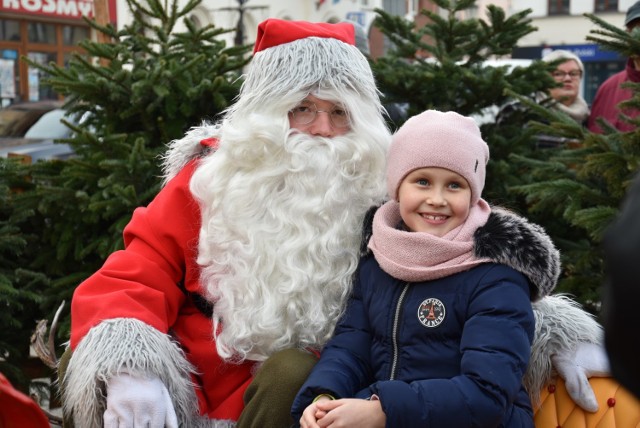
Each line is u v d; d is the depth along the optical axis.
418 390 1.76
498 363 1.77
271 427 1.93
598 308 3.04
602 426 1.94
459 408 1.73
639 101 2.88
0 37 16.16
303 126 2.23
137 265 2.13
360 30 4.45
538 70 3.70
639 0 4.24
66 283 3.39
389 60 3.76
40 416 1.65
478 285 1.87
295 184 2.17
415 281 1.93
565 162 3.17
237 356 2.12
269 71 2.21
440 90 3.64
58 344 3.38
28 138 7.03
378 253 1.98
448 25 3.77
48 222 3.55
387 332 1.93
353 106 2.20
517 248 1.87
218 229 2.15
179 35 3.83
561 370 1.99
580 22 22.52
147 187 3.41
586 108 4.83
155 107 3.52
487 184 3.47
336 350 1.99
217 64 3.58
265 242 2.13
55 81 3.52
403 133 2.01
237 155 2.17
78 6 17.16
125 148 3.43
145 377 1.92
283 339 2.10
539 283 1.89
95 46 3.64
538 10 22.91
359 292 2.06
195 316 2.21
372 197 2.22
